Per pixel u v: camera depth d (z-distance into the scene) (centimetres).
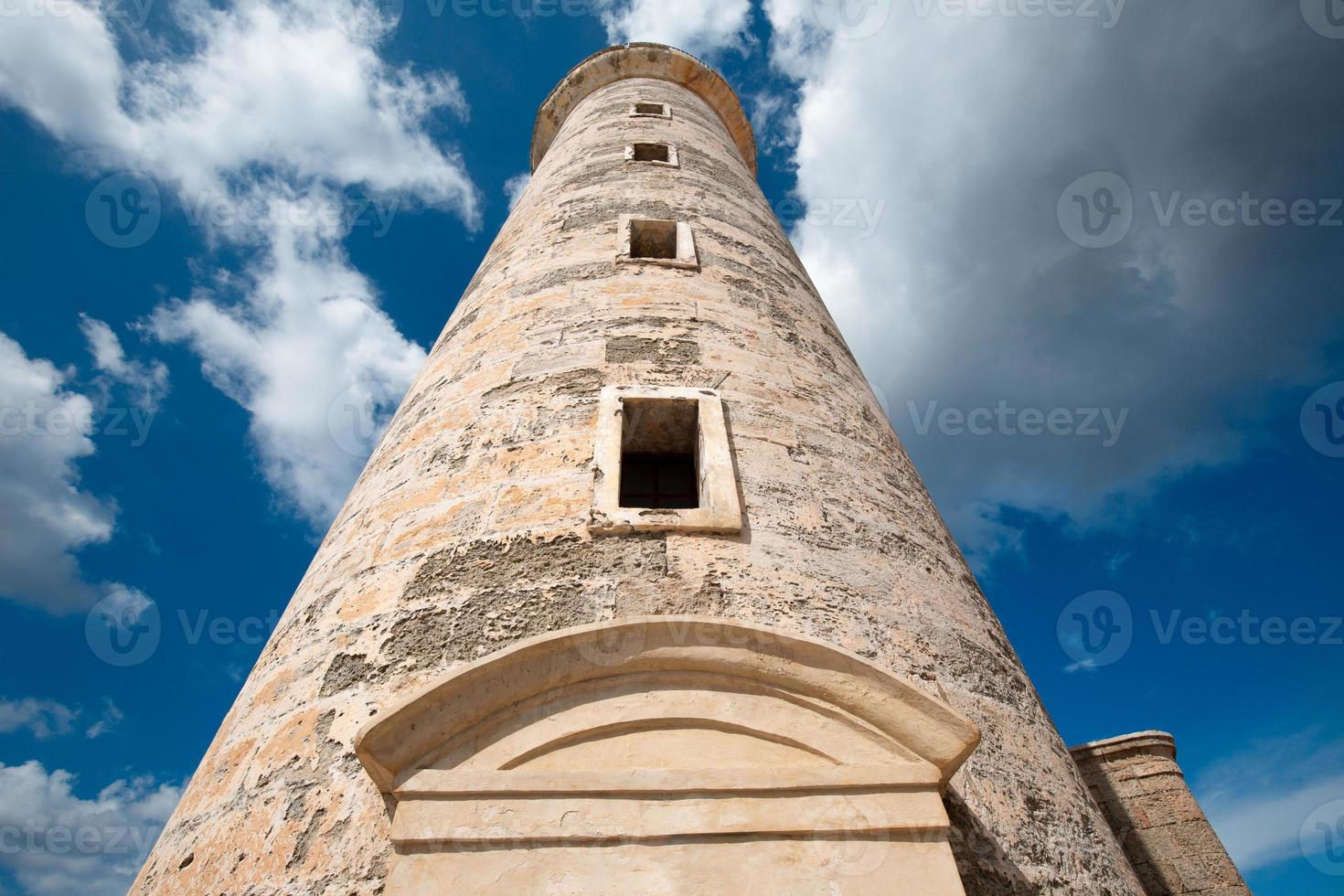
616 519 437
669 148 1058
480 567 420
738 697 346
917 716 340
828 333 752
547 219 852
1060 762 445
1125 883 399
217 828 362
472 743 323
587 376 555
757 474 490
